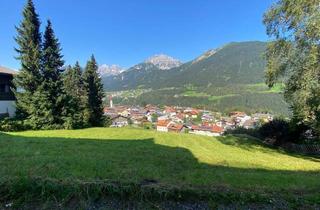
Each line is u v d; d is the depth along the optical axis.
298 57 14.59
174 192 5.93
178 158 12.33
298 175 9.53
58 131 24.03
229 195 6.05
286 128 22.39
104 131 24.06
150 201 5.73
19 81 27.33
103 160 9.69
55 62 28.55
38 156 9.86
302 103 14.35
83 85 41.62
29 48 27.38
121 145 15.27
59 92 28.30
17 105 27.28
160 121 78.19
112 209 5.45
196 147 17.58
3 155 9.91
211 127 70.19
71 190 5.65
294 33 14.45
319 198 6.20
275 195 6.29
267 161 14.37
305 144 21.69
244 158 14.69
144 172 8.05
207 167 10.94
